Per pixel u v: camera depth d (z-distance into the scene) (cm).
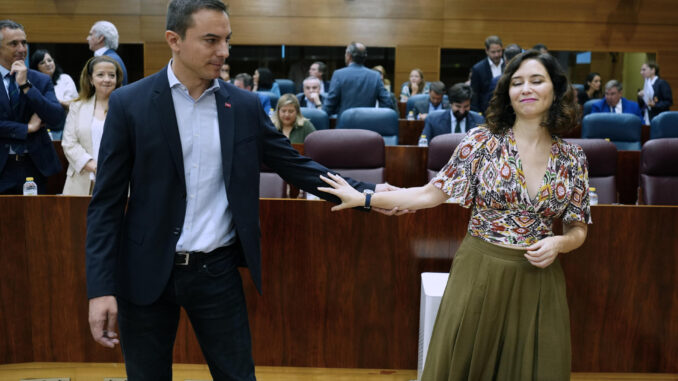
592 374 280
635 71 1018
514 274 197
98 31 524
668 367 278
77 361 278
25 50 357
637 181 459
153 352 182
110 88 373
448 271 277
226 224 182
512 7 995
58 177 466
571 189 199
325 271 276
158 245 174
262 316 278
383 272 277
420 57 1001
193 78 174
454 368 204
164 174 173
